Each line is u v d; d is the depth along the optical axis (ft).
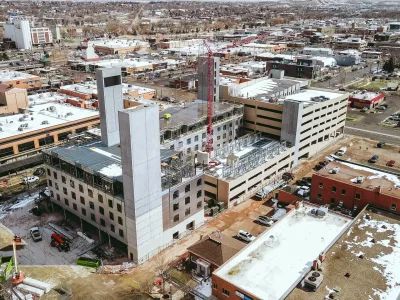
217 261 246.68
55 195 319.68
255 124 458.91
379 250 231.71
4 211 332.39
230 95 477.36
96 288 244.22
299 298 192.65
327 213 277.03
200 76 461.78
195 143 400.88
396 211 278.67
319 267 214.28
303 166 438.81
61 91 630.33
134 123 231.91
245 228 312.71
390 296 194.80
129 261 269.85
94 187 276.00
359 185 298.76
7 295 217.77
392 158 469.16
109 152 308.81
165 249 284.20
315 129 460.55
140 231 260.01
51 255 275.18
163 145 361.10
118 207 263.49
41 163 424.46
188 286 242.17
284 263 224.53
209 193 352.28
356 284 203.00
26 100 522.47
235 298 206.90
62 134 445.37
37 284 237.25
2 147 393.09
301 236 250.78
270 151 396.37
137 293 240.32
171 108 440.45
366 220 265.34
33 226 310.04
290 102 411.34
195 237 299.17
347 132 563.48
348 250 231.30
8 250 279.28
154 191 261.24
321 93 526.16
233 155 355.97
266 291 201.67
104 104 307.78
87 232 302.25
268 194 368.48
